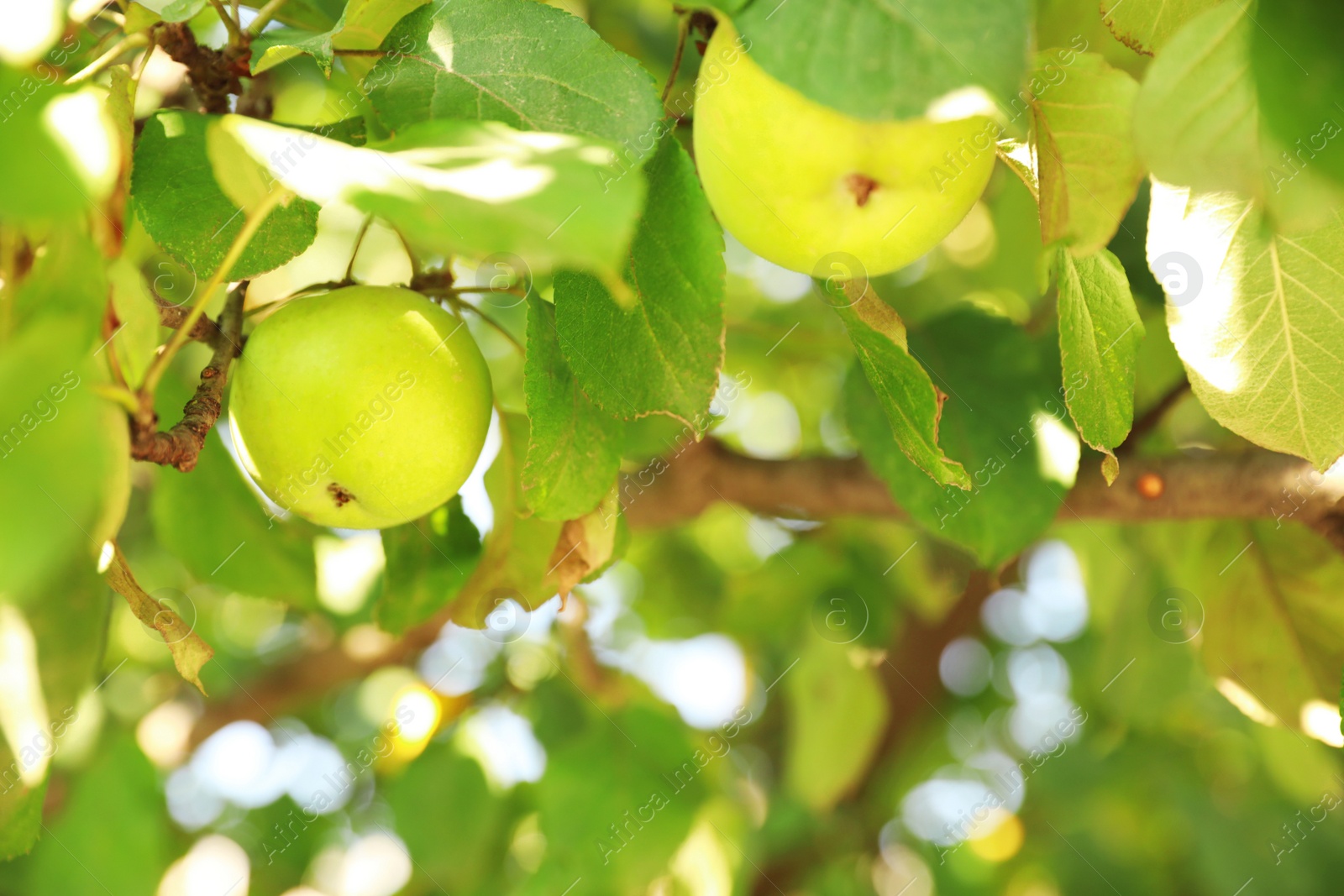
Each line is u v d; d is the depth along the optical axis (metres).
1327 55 0.64
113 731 0.87
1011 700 1.48
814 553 1.17
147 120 0.68
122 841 0.84
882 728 1.12
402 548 0.75
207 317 0.69
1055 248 0.67
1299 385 0.67
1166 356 0.87
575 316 0.67
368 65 0.73
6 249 0.62
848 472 0.86
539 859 0.90
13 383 0.58
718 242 0.66
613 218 0.59
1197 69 0.64
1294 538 0.80
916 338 0.79
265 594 0.83
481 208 0.59
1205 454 0.80
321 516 0.71
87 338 0.60
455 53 0.67
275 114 0.82
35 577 0.57
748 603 1.19
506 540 0.75
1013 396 0.78
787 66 0.63
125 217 0.69
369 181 0.60
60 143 0.59
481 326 0.99
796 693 1.08
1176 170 0.64
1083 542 1.03
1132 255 0.82
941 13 0.63
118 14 0.71
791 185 0.67
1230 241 0.67
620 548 0.73
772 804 1.27
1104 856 1.53
